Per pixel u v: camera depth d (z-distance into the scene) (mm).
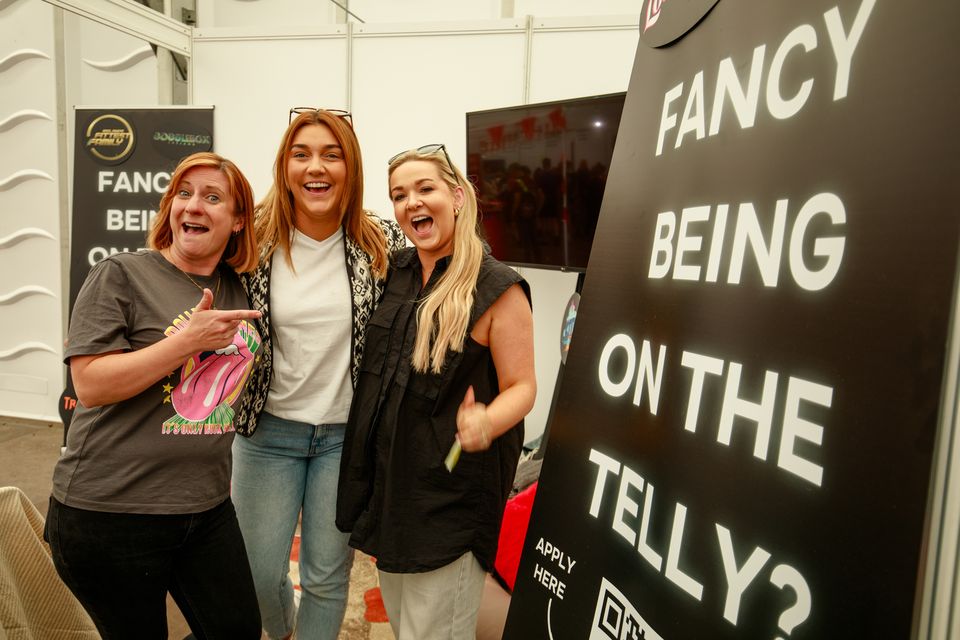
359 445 1351
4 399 4027
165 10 3352
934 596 407
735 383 604
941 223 423
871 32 502
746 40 669
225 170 1337
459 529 1232
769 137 609
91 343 1148
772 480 543
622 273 874
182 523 1267
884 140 477
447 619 1260
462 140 3152
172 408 1238
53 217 3830
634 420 777
